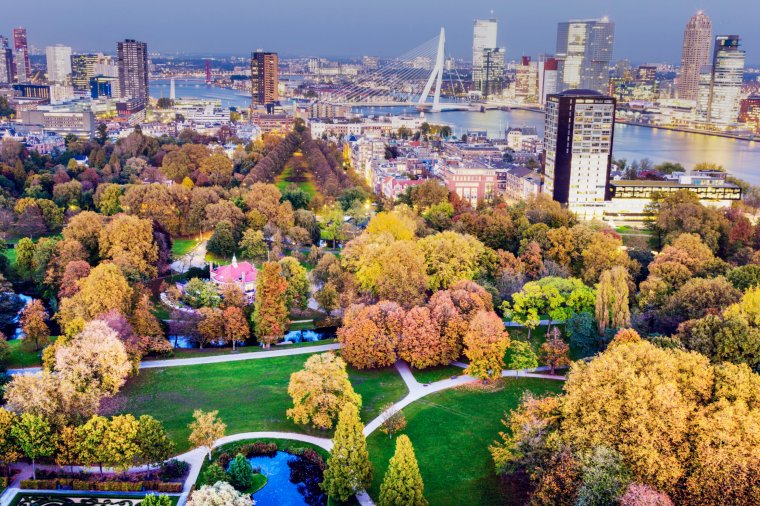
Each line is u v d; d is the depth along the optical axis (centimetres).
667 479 15138
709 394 16638
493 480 18275
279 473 18712
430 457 19238
